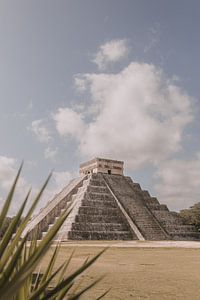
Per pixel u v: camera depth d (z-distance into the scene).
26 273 2.01
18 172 2.39
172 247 42.53
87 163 87.38
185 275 19.53
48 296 2.50
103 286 15.45
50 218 72.19
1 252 2.29
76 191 80.00
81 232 60.97
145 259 29.00
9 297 1.86
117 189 79.06
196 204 87.00
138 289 15.05
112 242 52.81
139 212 73.50
